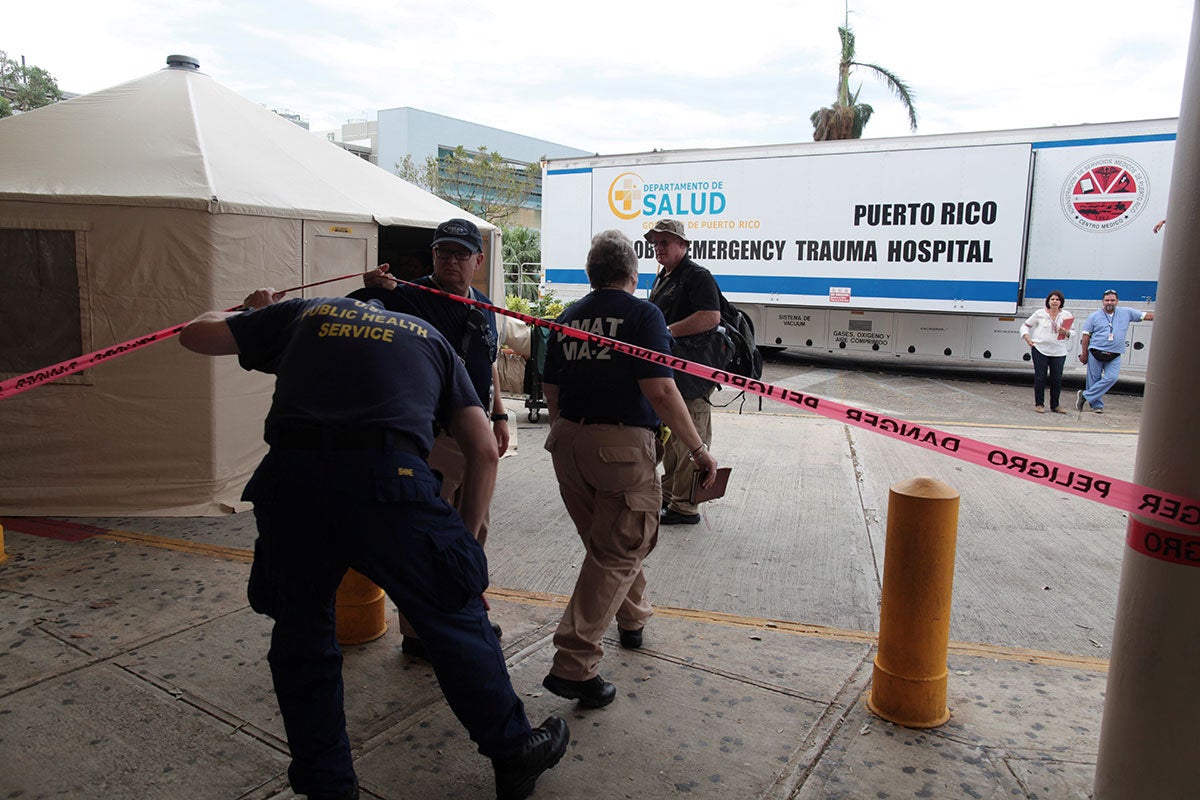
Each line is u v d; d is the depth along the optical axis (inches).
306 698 89.0
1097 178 471.2
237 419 211.2
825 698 124.9
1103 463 294.4
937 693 116.5
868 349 560.4
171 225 195.8
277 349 97.0
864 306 538.0
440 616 89.0
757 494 246.5
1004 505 239.8
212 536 191.2
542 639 144.9
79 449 203.8
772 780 104.5
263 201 208.4
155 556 178.1
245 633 142.5
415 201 270.7
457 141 2138.3
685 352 201.0
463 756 109.0
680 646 142.7
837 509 231.6
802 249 552.1
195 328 98.2
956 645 146.0
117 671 128.7
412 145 2016.5
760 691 126.9
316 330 90.9
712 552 194.4
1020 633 152.4
